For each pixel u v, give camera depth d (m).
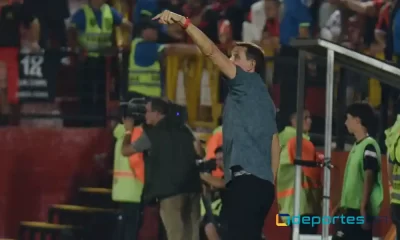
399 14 42.75
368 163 34.28
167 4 46.75
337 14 46.47
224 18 46.97
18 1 47.81
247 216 26.34
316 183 40.72
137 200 43.19
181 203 39.03
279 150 27.20
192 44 45.56
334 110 42.78
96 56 47.88
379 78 29.02
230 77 26.72
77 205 46.56
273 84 44.81
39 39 48.12
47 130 47.22
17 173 47.34
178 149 39.09
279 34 46.38
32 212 47.22
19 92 47.69
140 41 45.94
